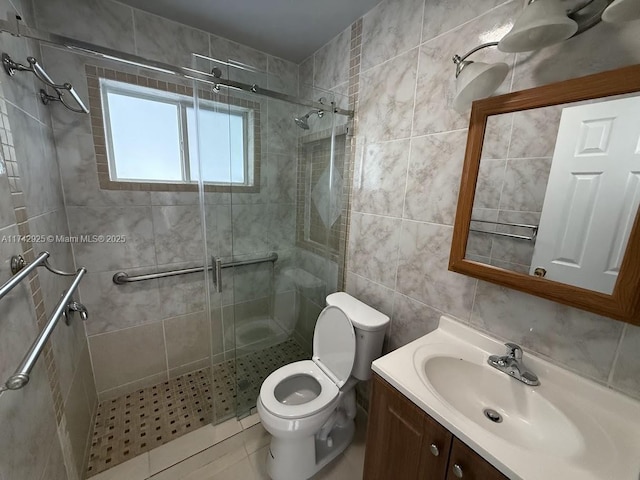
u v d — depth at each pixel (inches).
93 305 63.7
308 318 83.3
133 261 66.8
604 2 27.6
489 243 39.5
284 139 68.4
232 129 60.9
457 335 45.4
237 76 56.7
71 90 43.6
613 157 28.5
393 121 53.8
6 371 26.0
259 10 57.3
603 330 31.1
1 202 29.5
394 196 55.3
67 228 57.6
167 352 75.7
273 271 76.3
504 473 24.7
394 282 57.1
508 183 37.0
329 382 55.3
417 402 32.4
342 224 70.4
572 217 31.8
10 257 30.4
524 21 28.5
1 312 26.5
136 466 52.8
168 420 63.8
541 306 36.0
